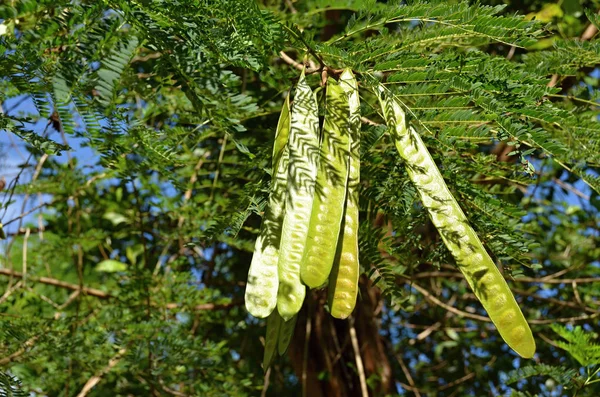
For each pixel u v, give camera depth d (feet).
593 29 2.66
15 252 3.92
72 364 2.97
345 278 1.68
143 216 3.54
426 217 1.95
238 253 4.07
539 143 1.72
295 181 1.69
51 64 1.67
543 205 4.32
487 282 1.69
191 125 2.38
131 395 3.45
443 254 1.98
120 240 4.30
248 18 1.70
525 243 1.93
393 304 2.08
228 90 1.76
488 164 2.01
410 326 4.32
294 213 1.68
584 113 2.19
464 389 4.38
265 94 2.59
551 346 3.89
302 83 1.79
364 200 1.96
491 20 1.73
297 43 1.79
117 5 1.70
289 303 1.63
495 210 1.91
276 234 1.73
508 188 2.35
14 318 2.77
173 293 3.13
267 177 1.86
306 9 2.53
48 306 3.80
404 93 1.77
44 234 3.93
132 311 3.09
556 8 2.77
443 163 1.92
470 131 1.78
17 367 2.97
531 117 1.77
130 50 1.73
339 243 1.70
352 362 3.81
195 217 3.00
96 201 3.70
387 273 1.95
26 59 1.65
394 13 1.78
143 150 1.84
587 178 1.91
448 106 1.75
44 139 1.74
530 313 4.01
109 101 1.69
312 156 1.71
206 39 1.74
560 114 1.82
